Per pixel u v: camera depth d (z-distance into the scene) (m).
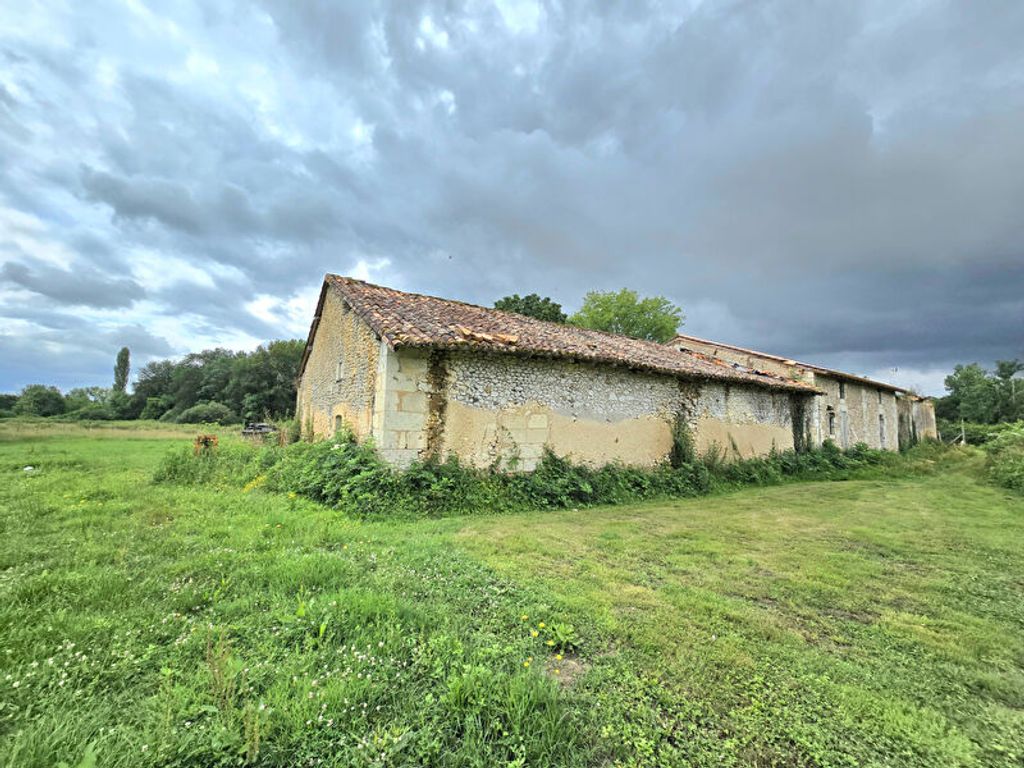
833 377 17.47
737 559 4.68
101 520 5.43
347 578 3.62
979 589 3.97
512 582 3.80
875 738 2.03
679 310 35.97
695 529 6.14
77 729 1.83
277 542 4.65
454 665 2.42
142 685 2.18
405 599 3.22
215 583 3.50
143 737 1.80
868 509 7.95
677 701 2.26
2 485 8.01
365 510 6.50
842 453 16.11
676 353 14.62
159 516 5.70
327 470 7.33
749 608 3.42
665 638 2.86
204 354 59.00
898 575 4.30
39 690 2.07
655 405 10.98
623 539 5.47
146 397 56.50
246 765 1.74
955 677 2.56
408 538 5.15
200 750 1.75
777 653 2.75
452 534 5.48
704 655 2.68
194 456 9.51
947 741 2.02
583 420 9.72
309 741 1.85
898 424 23.48
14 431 24.03
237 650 2.51
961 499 9.18
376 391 8.09
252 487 7.94
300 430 16.03
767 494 10.01
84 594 3.16
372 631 2.75
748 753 1.93
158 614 2.90
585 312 35.72
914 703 2.30
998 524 6.66
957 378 50.22
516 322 11.33
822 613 3.42
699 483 10.31
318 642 2.57
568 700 2.21
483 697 2.13
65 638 2.52
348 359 10.36
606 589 3.71
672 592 3.68
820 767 1.86
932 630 3.15
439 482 7.38
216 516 5.75
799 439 15.22
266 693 2.11
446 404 8.18
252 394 47.09
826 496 9.66
